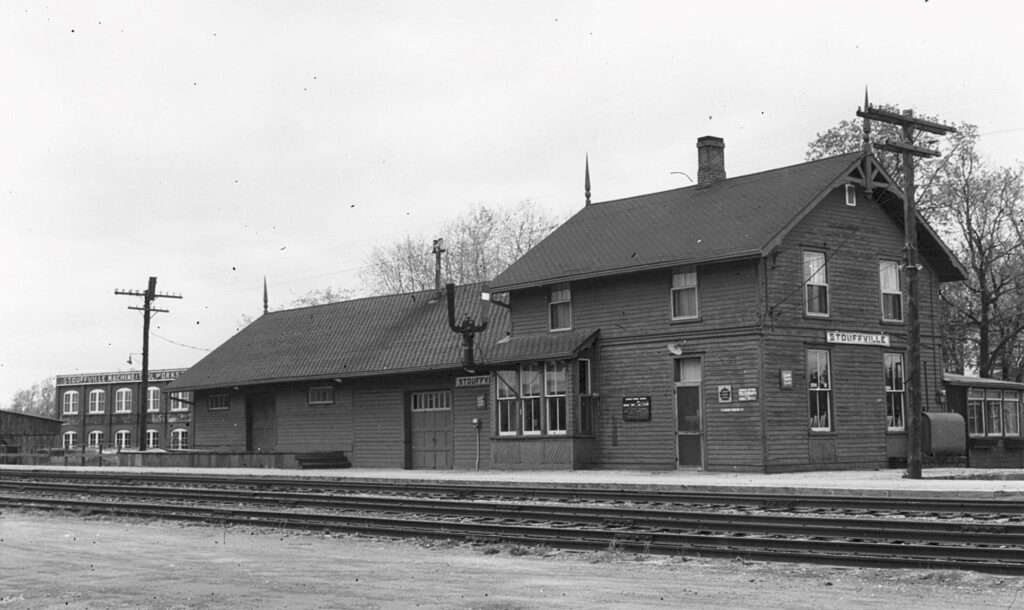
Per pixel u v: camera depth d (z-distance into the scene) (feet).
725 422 96.99
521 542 54.90
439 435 123.13
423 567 48.88
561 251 113.91
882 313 106.42
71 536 65.26
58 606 40.68
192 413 157.69
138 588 44.52
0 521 76.18
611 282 107.04
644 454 102.78
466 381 119.34
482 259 213.66
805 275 99.91
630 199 118.83
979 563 42.57
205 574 48.16
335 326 146.20
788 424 96.17
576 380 105.50
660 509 65.51
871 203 107.24
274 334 154.92
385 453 128.26
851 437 101.35
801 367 98.12
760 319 95.04
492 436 112.16
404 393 126.62
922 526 51.65
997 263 160.45
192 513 74.38
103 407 257.14
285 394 142.82
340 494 86.33
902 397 107.14
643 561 48.78
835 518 54.80
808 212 96.84
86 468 147.33
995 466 115.85
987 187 154.30
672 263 99.35
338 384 135.33
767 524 55.93
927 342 110.73
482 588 42.60
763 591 40.47
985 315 157.99
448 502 72.02
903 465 105.19
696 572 45.39
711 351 98.53
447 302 124.16
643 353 103.71
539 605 38.55
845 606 37.19
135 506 78.54
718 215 103.45
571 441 104.63
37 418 218.79
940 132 91.15
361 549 56.13
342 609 38.75
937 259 112.47
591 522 62.23
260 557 53.83
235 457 138.10
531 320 114.21
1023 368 167.02
